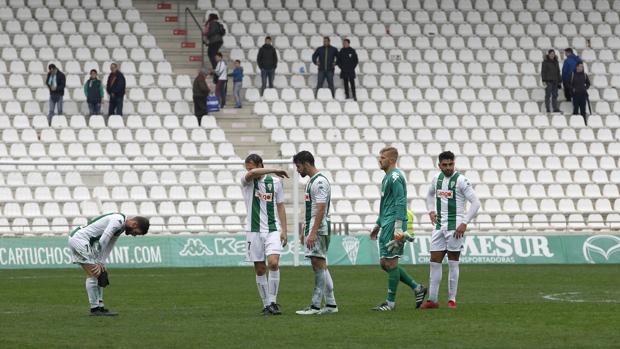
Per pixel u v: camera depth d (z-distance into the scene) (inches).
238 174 4284.0
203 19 5280.5
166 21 5265.8
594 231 4308.6
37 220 3961.6
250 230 1974.7
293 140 4690.0
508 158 4783.5
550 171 4714.6
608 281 2942.9
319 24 5344.5
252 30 5231.3
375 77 5123.0
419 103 5002.5
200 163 3668.8
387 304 2058.3
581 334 1683.1
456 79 5177.2
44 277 3122.5
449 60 5270.7
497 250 3865.7
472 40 5388.8
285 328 1759.4
